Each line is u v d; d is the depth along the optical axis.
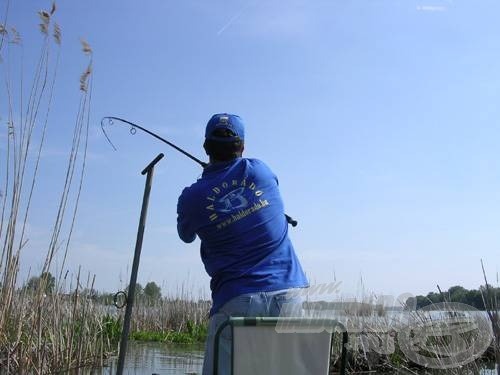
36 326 6.49
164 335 14.02
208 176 3.51
